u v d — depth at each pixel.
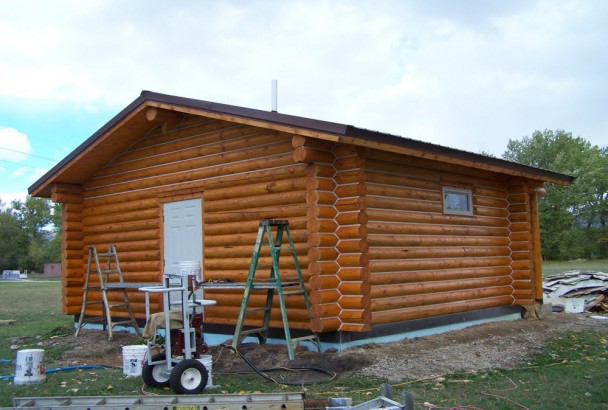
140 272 11.09
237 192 9.38
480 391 6.42
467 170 11.02
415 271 9.43
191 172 10.18
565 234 53.09
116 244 11.62
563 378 7.05
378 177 8.85
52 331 11.92
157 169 10.80
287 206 8.73
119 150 11.41
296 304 8.46
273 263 7.96
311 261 8.03
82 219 12.40
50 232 82.44
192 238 10.09
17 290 31.70
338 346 8.08
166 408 5.14
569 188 52.94
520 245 12.20
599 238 55.03
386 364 7.53
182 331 6.76
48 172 11.85
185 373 6.30
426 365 7.62
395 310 8.94
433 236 9.95
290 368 7.39
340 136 7.24
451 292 10.24
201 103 8.92
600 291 14.77
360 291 7.95
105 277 11.73
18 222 77.56
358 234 8.02
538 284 12.78
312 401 5.04
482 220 11.41
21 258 72.56
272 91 9.97
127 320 11.35
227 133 9.68
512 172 11.04
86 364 8.66
